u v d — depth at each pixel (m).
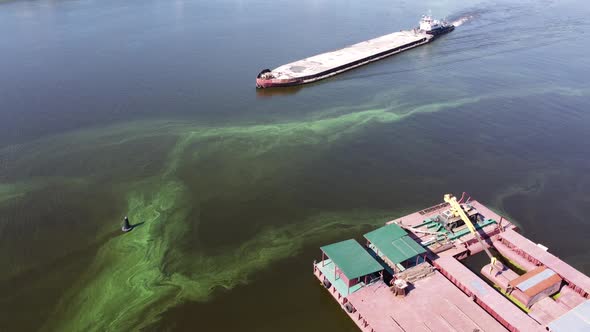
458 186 67.56
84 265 52.47
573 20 169.50
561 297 46.06
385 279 48.34
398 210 61.97
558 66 120.44
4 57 123.56
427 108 96.88
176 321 44.22
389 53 138.25
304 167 73.44
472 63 127.12
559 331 39.72
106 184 68.81
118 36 150.38
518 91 104.31
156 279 50.12
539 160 74.38
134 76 112.19
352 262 45.84
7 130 83.94
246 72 118.50
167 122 89.69
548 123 87.38
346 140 82.75
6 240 56.31
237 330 43.06
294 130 87.31
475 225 56.53
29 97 97.31
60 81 106.69
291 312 45.16
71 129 85.44
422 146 80.00
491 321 41.44
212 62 125.50
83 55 127.31
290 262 52.12
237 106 98.38
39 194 65.94
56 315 45.53
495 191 66.25
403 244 49.03
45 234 57.56
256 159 76.12
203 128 87.69
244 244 55.50
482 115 92.12
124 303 46.75
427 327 40.72
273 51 138.50
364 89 110.50
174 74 114.81
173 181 69.69
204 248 54.91
